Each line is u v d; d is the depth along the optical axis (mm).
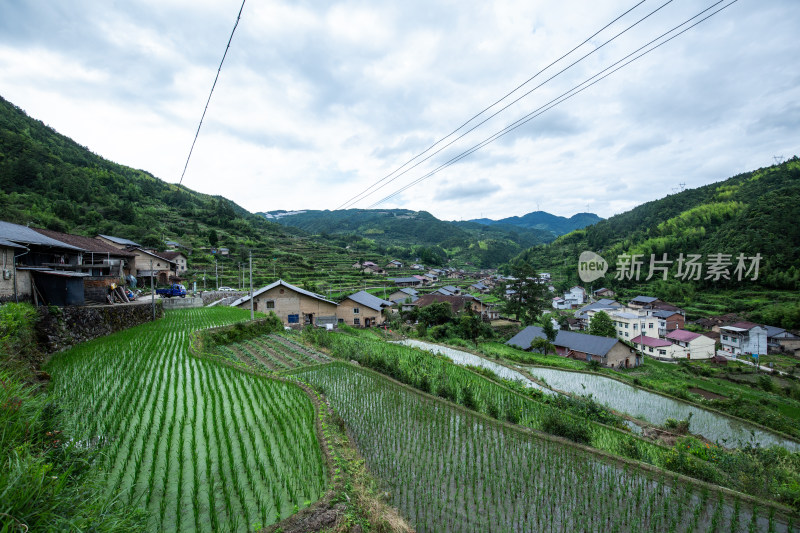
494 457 11000
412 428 13047
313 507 6852
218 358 18250
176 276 58031
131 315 25047
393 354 28109
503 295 87625
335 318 46062
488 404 16156
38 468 4078
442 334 48125
